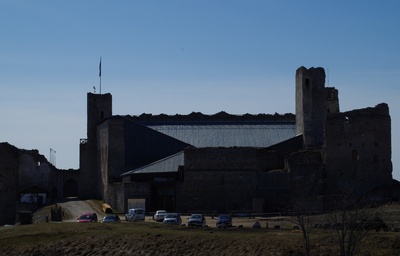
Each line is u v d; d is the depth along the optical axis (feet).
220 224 368.68
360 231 285.02
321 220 357.41
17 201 590.55
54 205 543.39
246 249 305.32
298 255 291.17
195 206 485.15
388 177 467.93
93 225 377.09
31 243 360.28
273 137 578.66
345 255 279.28
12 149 609.83
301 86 543.80
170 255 318.24
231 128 599.98
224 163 485.15
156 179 501.97
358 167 468.75
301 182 470.80
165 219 392.88
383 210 374.84
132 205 492.13
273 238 311.06
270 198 478.18
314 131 538.06
